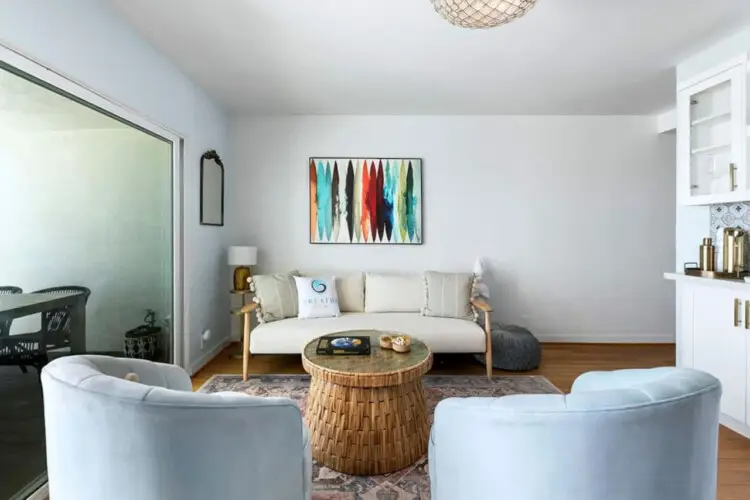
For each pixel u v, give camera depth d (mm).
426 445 1876
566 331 3822
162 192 2701
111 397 882
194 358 3039
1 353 1531
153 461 879
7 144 1541
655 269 3803
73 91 1771
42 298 1735
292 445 1079
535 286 3816
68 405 934
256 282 3160
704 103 2547
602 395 861
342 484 1656
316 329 2838
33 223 1687
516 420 861
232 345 3740
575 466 837
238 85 3016
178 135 2791
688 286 2420
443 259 3801
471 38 2273
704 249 2430
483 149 3785
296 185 3785
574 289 3816
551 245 3803
